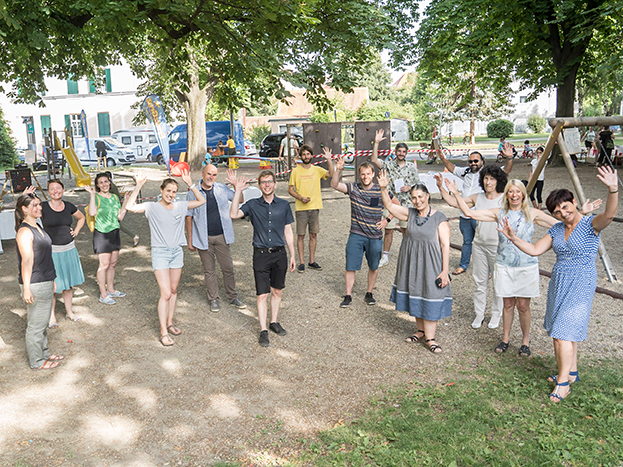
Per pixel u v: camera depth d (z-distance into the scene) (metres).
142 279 7.91
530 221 4.85
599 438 3.69
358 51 11.27
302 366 4.99
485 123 67.00
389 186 7.96
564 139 6.77
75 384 4.71
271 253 5.49
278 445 3.75
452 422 3.90
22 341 5.68
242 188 5.54
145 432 3.95
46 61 11.09
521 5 18.59
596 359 4.90
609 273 7.13
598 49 21.47
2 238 9.58
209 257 6.41
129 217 13.45
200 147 26.36
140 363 5.11
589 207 4.15
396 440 3.73
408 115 63.72
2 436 3.91
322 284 7.48
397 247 9.61
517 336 5.54
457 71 23.75
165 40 9.95
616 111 46.19
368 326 5.95
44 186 20.06
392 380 4.66
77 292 7.29
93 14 8.54
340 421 4.03
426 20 20.39
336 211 13.43
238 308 6.62
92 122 42.91
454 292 6.99
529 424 3.86
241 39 9.30
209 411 4.23
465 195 7.32
